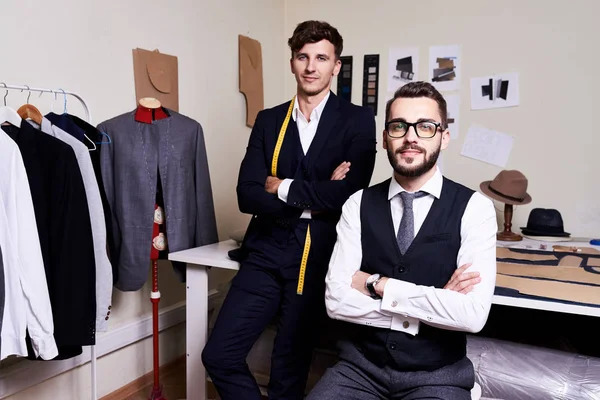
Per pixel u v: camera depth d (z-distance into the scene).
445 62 3.28
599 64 2.94
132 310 2.57
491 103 3.19
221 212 3.18
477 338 1.84
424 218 1.46
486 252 1.41
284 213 1.82
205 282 2.12
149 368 2.69
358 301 1.45
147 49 2.54
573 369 1.62
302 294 1.82
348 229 1.55
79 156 1.83
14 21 1.95
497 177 2.89
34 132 1.71
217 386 1.89
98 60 2.29
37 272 1.61
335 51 1.87
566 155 3.05
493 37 3.16
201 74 2.93
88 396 2.35
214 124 3.06
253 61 3.37
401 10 3.38
